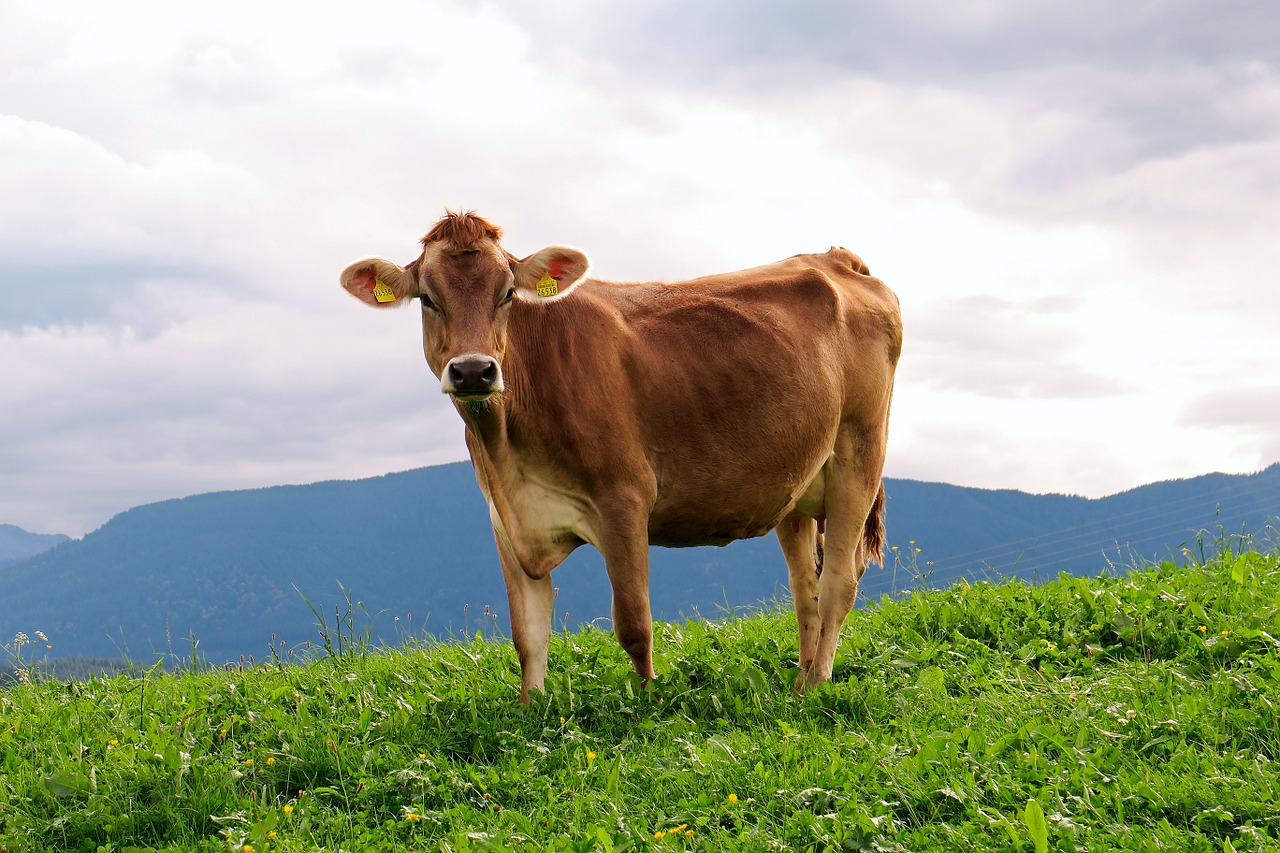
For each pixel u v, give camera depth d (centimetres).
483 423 720
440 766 634
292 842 551
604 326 767
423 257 739
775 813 547
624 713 715
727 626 983
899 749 604
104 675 973
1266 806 500
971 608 876
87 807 587
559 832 551
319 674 893
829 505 873
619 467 747
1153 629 774
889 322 914
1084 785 532
